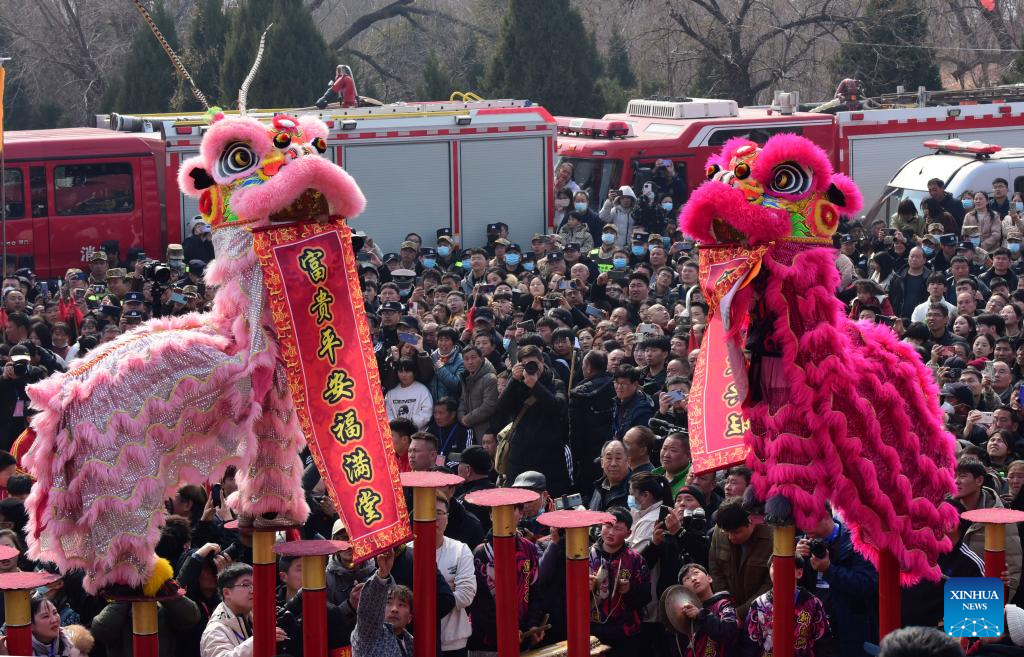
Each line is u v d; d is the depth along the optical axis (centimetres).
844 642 1287
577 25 5806
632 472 1581
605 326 2244
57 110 7075
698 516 1360
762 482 1018
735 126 3994
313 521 1509
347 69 3897
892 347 1076
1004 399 1912
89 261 3203
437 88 6122
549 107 5766
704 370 1120
